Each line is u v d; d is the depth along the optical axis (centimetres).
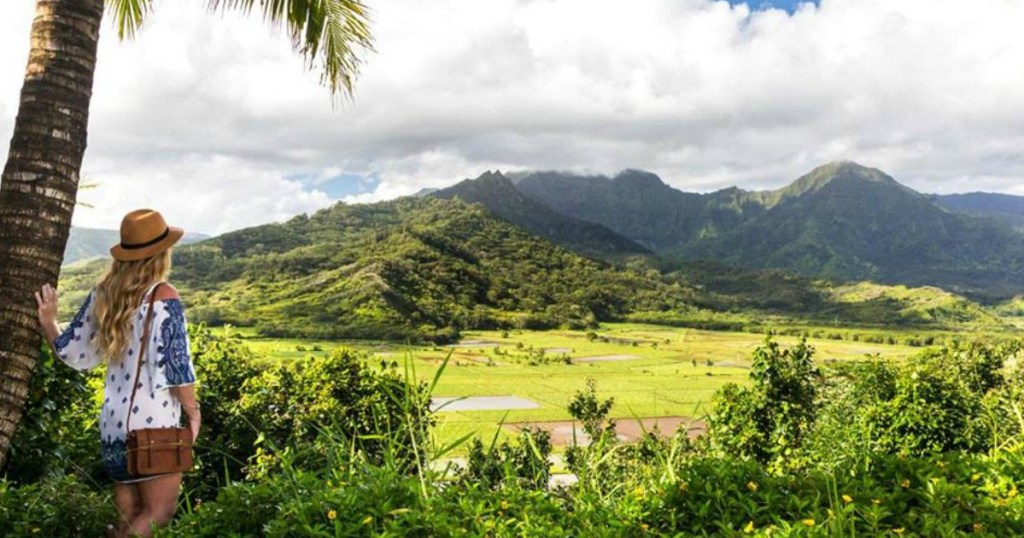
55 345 359
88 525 359
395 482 328
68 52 385
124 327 341
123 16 709
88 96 395
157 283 350
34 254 371
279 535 280
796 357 1545
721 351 16938
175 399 352
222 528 301
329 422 1012
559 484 396
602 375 12750
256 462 938
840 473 360
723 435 1487
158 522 346
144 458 335
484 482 366
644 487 362
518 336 17538
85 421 716
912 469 352
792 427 1459
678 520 323
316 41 708
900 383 1196
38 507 356
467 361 13512
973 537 274
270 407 1065
